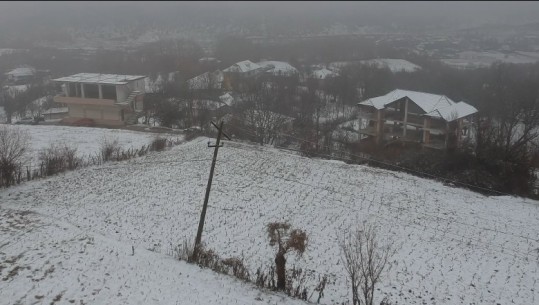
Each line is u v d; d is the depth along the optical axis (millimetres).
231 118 60281
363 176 43625
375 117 59781
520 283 26312
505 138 55781
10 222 27266
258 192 37281
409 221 33938
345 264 26141
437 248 29938
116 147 47656
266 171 42844
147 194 35000
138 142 52562
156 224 29719
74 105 69875
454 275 26625
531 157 50906
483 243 31312
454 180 45406
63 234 25625
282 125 58250
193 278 21438
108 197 33875
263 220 31875
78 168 40531
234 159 45969
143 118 71438
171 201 33906
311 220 32594
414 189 41375
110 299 18844
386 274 25797
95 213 30609
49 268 21141
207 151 48438
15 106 84438
